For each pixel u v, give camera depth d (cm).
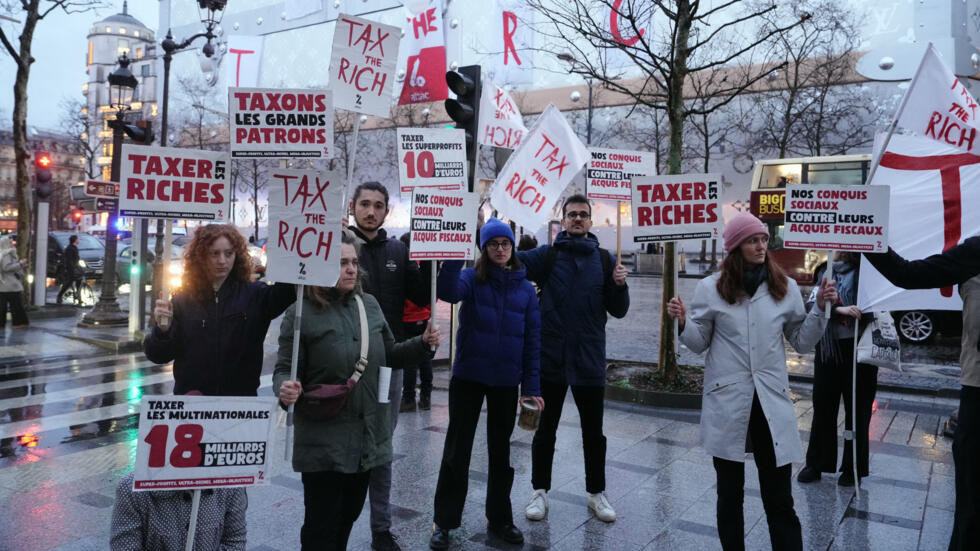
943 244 493
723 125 3266
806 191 405
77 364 1030
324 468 308
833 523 441
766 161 1788
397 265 448
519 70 2106
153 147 334
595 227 4112
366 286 435
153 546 248
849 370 513
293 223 306
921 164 509
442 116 4072
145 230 1237
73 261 1792
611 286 447
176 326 306
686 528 430
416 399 795
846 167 1681
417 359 355
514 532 404
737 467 348
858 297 499
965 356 333
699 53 2641
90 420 706
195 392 265
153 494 245
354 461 313
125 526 242
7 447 605
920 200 504
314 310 319
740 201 3275
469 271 418
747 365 348
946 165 499
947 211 493
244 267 315
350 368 315
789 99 2688
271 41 4694
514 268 414
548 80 3781
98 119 8294
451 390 412
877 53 2477
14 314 1362
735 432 343
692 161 3391
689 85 2736
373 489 390
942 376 957
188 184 339
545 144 570
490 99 792
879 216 393
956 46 2681
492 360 399
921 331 1301
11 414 729
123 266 2191
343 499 329
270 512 450
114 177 1394
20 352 1115
